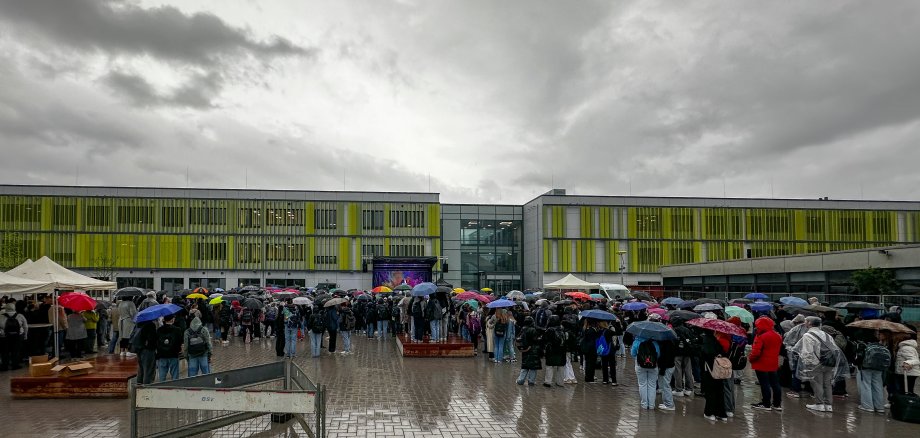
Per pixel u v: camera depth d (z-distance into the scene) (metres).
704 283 54.56
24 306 18.34
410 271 52.16
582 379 15.90
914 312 24.22
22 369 16.42
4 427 10.21
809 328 12.37
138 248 62.56
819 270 39.75
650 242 67.06
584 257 66.31
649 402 12.16
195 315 13.74
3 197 60.72
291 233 65.31
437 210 67.94
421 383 14.87
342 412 11.51
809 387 14.12
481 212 71.44
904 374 11.76
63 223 61.47
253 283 64.12
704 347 11.42
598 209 67.12
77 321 18.06
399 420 10.91
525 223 71.56
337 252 65.81
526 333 14.62
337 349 22.28
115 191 62.59
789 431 10.52
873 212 67.94
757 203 68.00
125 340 18.45
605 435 10.14
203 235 63.78
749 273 47.31
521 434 10.12
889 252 33.66
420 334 21.59
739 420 11.33
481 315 22.16
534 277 67.94
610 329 15.14
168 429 9.16
